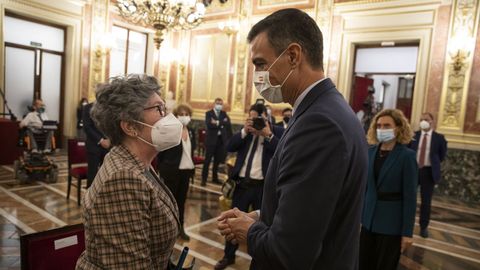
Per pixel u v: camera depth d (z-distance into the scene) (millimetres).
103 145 4184
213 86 9500
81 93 8234
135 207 959
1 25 6758
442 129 6309
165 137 1127
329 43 7504
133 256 953
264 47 1004
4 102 6715
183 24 5617
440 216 4988
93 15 8242
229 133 6395
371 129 2344
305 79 999
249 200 2896
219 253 3273
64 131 8305
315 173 821
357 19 7133
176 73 10195
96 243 962
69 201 4457
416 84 6574
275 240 837
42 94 7922
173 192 3365
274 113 8273
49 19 7488
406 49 7172
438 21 6273
